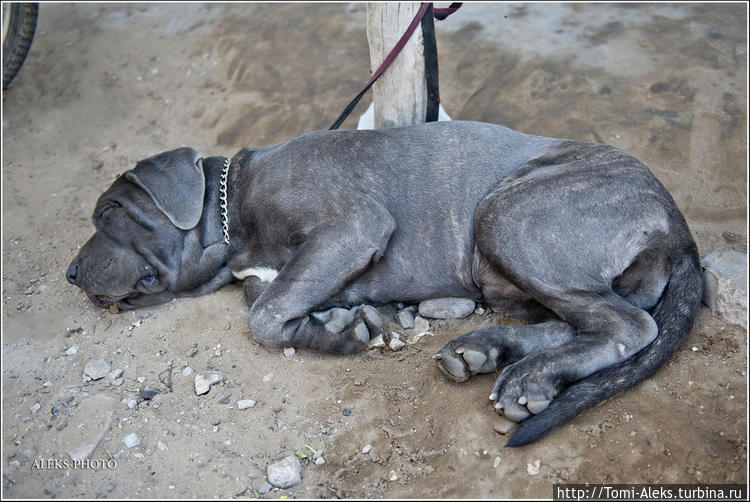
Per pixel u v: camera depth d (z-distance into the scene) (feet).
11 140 6.72
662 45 6.52
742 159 5.55
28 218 5.92
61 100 7.09
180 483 4.12
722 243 5.03
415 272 4.67
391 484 4.08
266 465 4.17
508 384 4.19
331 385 4.47
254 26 7.48
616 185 4.42
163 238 4.82
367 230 4.52
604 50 6.55
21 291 5.30
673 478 3.99
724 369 4.33
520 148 4.71
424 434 4.23
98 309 5.05
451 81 6.45
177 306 4.97
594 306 4.34
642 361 4.25
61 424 4.40
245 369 4.58
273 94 6.69
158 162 4.85
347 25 7.30
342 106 6.40
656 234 4.41
